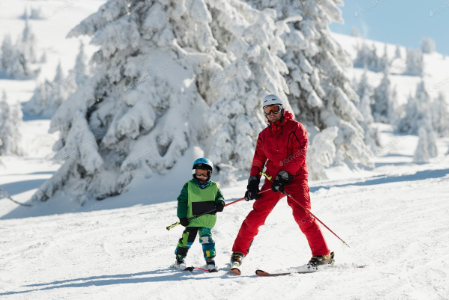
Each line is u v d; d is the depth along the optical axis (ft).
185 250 13.50
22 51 394.93
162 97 66.69
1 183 80.53
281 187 12.40
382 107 282.97
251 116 65.31
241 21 72.13
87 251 17.49
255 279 11.41
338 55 82.84
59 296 10.32
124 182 63.05
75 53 485.15
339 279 10.89
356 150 79.87
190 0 69.36
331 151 69.67
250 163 63.62
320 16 79.87
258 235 18.19
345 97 80.94
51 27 576.61
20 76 384.47
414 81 481.05
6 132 184.03
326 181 44.96
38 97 279.49
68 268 14.53
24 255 17.07
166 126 65.10
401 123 255.91
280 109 13.10
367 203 24.38
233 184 61.31
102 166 65.21
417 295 9.30
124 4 66.85
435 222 18.29
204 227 13.29
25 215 63.16
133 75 67.00
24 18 607.37
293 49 77.92
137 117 63.87
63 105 67.56
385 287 10.00
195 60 71.20
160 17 68.28
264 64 66.03
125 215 28.22
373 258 13.33
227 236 18.76
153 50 69.62
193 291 10.44
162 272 12.97
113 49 64.44
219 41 77.15
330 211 22.85
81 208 61.26
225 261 14.52
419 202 23.59
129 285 11.19
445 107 273.95
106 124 68.03
